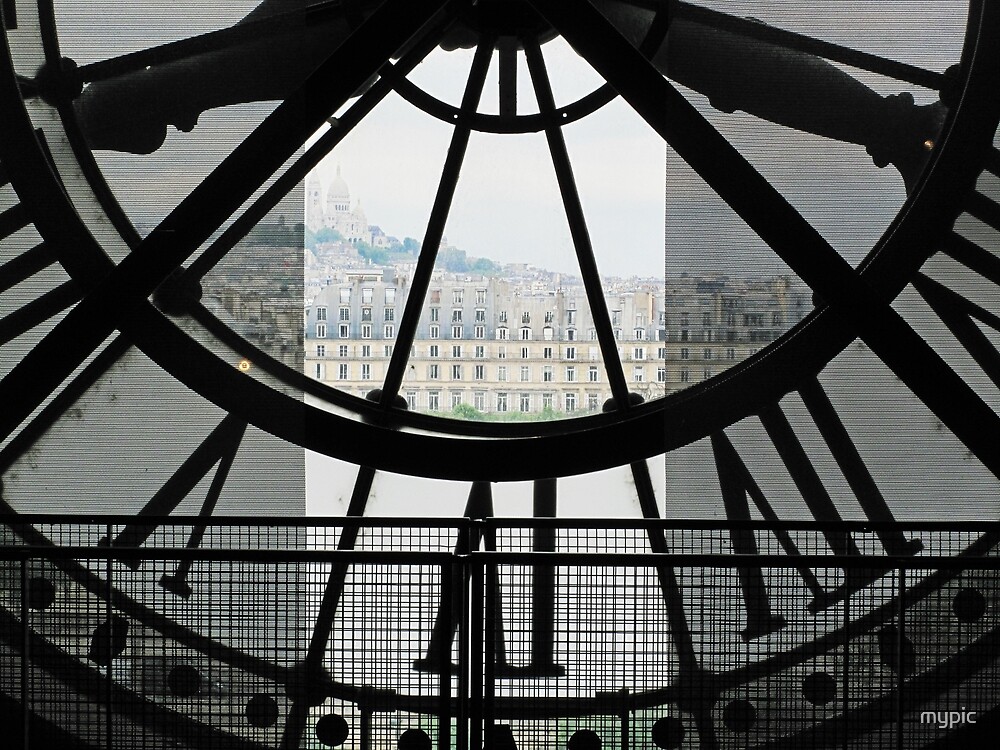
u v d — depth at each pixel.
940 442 7.88
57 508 8.05
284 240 7.98
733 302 8.02
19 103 7.27
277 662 4.96
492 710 4.78
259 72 7.73
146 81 7.65
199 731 5.04
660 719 4.95
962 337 7.72
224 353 7.97
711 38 7.69
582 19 6.04
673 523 6.23
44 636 5.18
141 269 6.20
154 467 8.08
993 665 5.14
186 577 6.77
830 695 4.96
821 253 6.19
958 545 7.91
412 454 7.23
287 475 8.13
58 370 6.26
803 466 7.99
